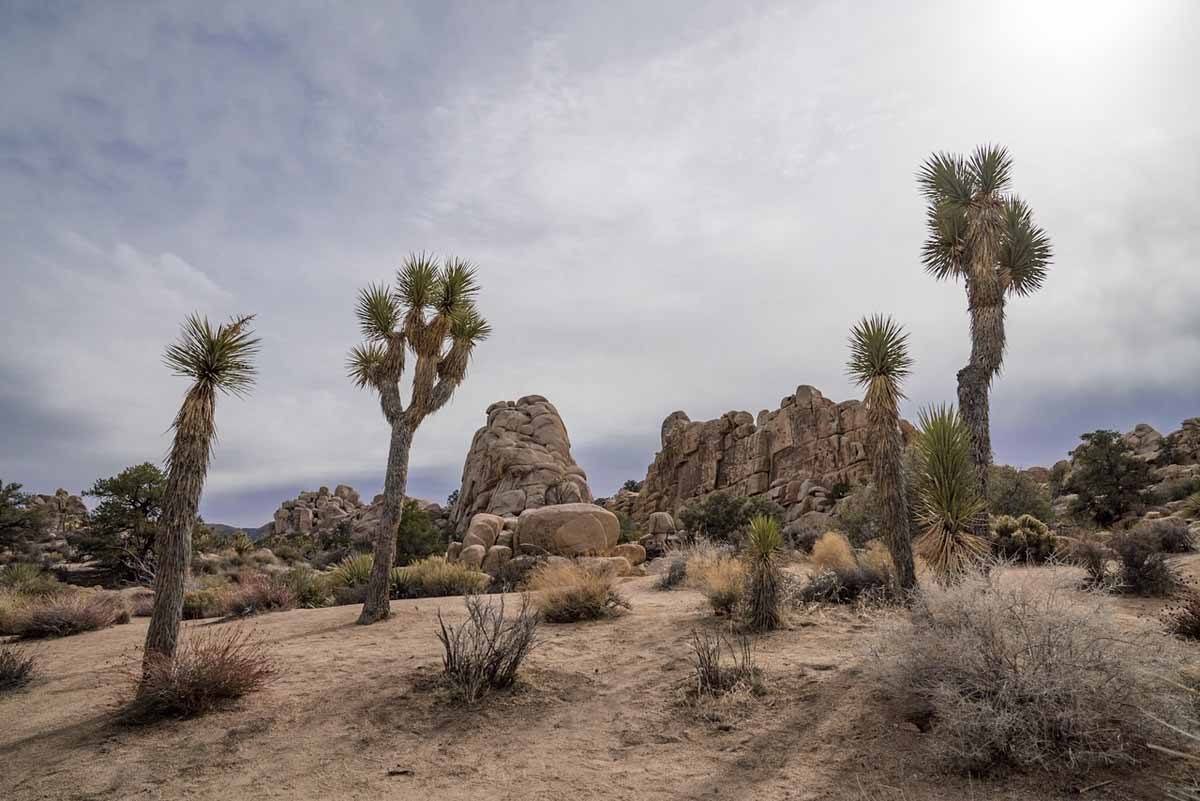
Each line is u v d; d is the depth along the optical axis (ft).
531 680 24.26
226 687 23.25
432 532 136.26
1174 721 13.98
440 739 19.69
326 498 302.45
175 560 25.13
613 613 37.14
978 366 46.32
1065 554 41.50
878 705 18.54
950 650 16.60
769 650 25.43
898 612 23.54
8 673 28.48
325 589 64.49
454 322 47.73
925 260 51.39
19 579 80.07
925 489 27.48
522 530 82.94
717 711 19.97
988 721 14.58
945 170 49.19
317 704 22.84
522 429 167.94
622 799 15.39
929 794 14.01
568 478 155.02
